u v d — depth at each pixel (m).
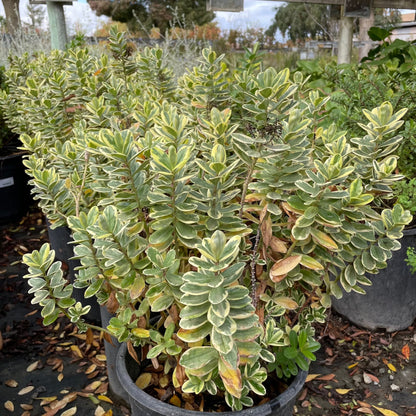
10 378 2.35
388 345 2.51
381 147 1.60
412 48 3.85
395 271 2.36
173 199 1.23
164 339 1.29
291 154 1.30
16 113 3.72
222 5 4.92
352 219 1.36
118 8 15.39
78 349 2.52
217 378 1.34
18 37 6.52
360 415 2.09
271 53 7.80
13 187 4.07
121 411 2.11
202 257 1.08
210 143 1.61
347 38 5.28
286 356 1.35
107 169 1.28
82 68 2.75
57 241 2.68
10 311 2.93
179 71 5.10
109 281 1.40
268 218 1.36
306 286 1.61
